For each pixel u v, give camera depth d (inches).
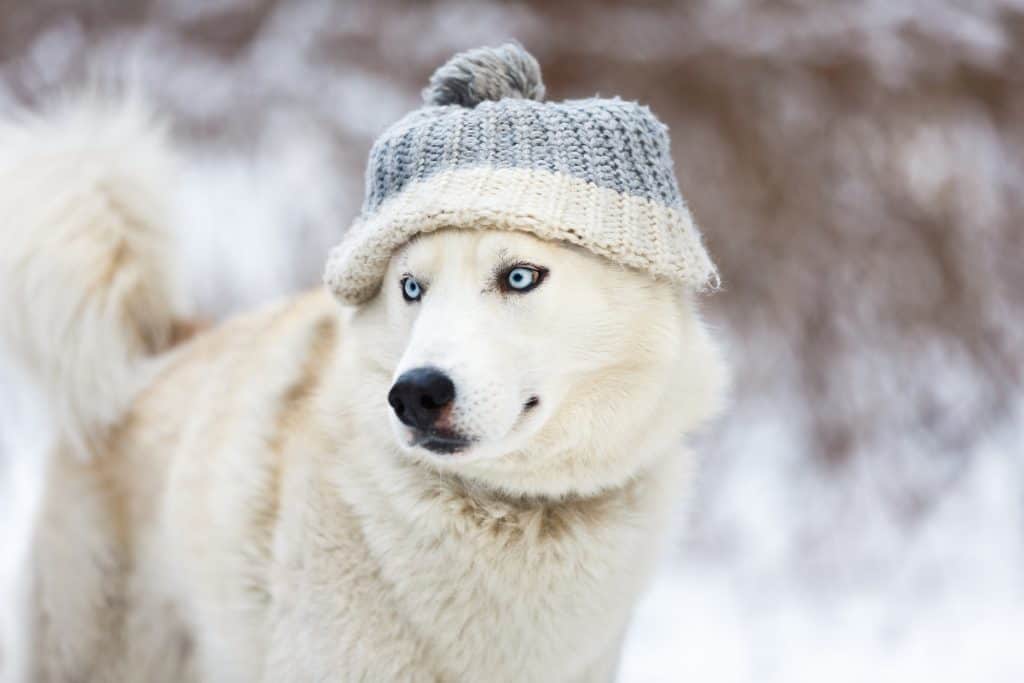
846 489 291.4
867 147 342.6
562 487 114.7
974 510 280.1
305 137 385.4
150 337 159.6
